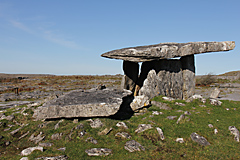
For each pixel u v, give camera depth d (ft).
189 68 67.62
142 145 35.14
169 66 65.98
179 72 67.31
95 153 33.04
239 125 41.22
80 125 41.86
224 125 41.09
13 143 42.19
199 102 58.85
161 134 37.47
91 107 45.78
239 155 31.42
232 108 54.24
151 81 64.90
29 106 59.06
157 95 63.67
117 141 37.04
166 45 62.95
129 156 32.24
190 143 34.99
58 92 117.70
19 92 117.39
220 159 30.66
